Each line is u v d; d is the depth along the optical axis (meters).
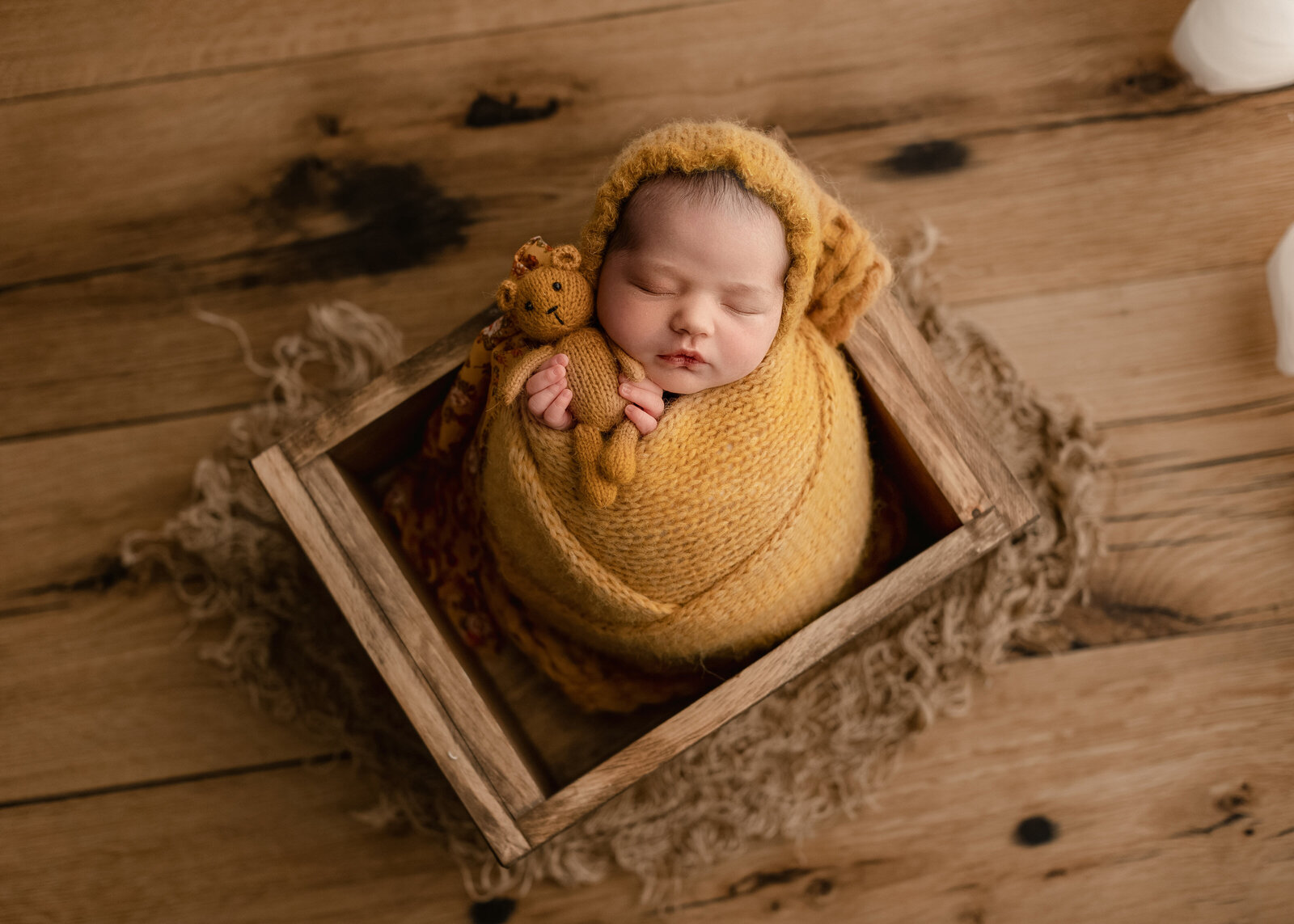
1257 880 1.11
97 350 1.16
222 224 1.17
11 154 1.17
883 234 1.12
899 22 1.17
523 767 0.94
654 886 1.11
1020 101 1.17
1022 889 1.11
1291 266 1.10
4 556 1.14
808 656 0.94
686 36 1.18
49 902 1.12
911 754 1.12
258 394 1.16
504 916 1.12
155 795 1.12
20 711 1.13
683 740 0.94
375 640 0.95
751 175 0.85
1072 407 1.14
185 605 1.14
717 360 0.88
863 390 1.00
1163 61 1.17
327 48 1.18
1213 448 1.14
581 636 1.03
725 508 0.91
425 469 1.09
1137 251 1.16
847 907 1.11
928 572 0.95
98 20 1.18
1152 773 1.12
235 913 1.12
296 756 1.13
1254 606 1.13
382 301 1.16
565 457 0.90
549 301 0.87
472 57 1.18
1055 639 1.13
